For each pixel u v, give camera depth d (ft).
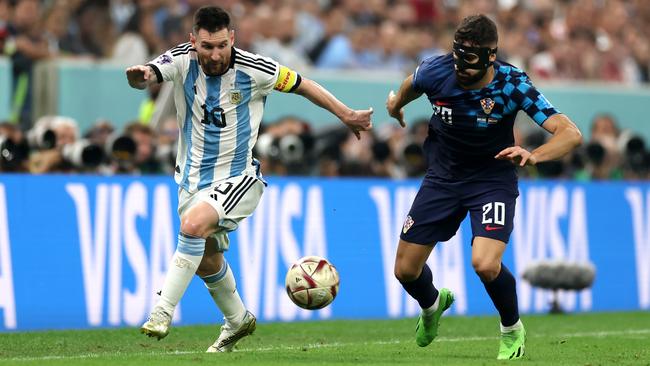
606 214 143.33
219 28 73.26
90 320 108.27
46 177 107.45
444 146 78.33
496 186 77.51
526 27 205.98
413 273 80.53
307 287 76.84
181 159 77.36
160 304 73.20
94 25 157.58
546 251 138.00
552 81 189.06
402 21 196.24
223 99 75.72
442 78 76.69
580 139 73.51
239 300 80.84
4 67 136.77
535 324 118.73
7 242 104.78
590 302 140.46
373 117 156.04
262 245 118.52
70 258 107.76
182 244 74.08
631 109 177.68
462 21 73.87
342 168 137.90
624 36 218.59
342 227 124.57
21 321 104.73
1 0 150.51
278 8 179.63
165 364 69.97
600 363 77.71
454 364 73.67
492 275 76.07
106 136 127.34
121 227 110.83
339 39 181.27
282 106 150.30
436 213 78.89
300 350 85.46
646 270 146.00
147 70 73.72
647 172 158.92
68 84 140.15
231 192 75.61
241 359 74.33
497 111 75.82
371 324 115.34
